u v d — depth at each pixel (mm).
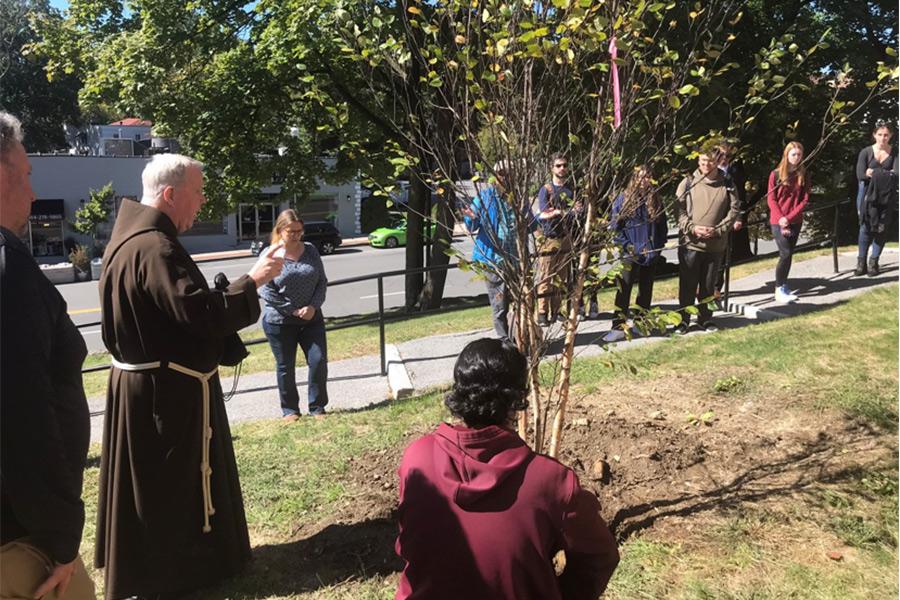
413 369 6855
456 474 1848
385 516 3684
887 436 4086
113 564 2990
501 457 1847
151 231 2863
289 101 14969
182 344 2926
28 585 2002
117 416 2986
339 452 4543
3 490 1926
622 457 4090
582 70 3037
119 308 2871
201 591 3178
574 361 5953
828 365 5230
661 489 3754
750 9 12906
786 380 5035
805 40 13281
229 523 3184
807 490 3602
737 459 4000
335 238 39438
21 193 2031
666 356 5867
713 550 3189
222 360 3213
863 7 14102
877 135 8250
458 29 2857
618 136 2973
